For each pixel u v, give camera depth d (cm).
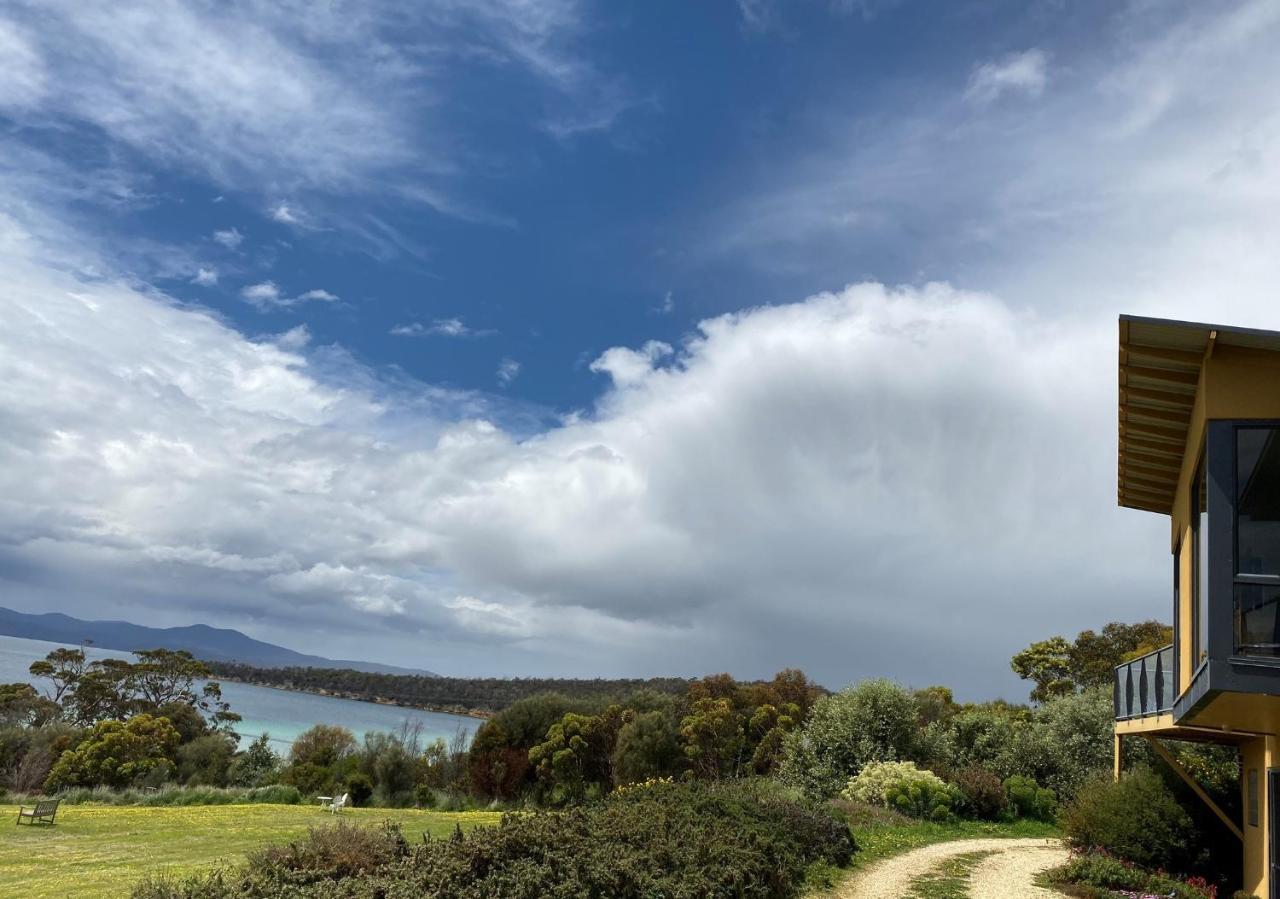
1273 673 914
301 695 14038
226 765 4738
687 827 1359
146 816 2242
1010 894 1413
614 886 1030
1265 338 966
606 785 5106
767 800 1675
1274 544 950
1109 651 5438
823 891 1354
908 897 1354
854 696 3073
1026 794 2583
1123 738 2228
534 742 5319
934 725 3145
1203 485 1099
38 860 1577
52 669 6438
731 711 5175
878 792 2428
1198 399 1106
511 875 1005
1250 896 1438
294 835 1925
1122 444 1410
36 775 4056
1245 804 1577
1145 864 1636
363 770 4262
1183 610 1323
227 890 990
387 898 960
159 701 6412
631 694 6203
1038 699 5566
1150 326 1022
